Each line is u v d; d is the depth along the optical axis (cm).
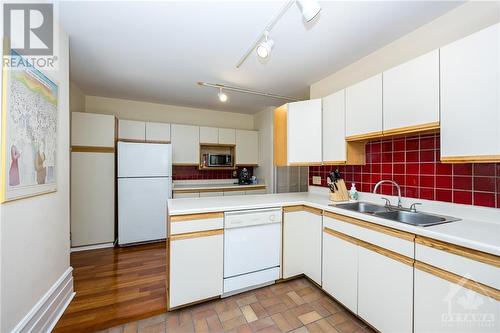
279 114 275
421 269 119
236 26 170
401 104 157
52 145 153
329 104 226
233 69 249
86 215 301
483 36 114
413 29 175
